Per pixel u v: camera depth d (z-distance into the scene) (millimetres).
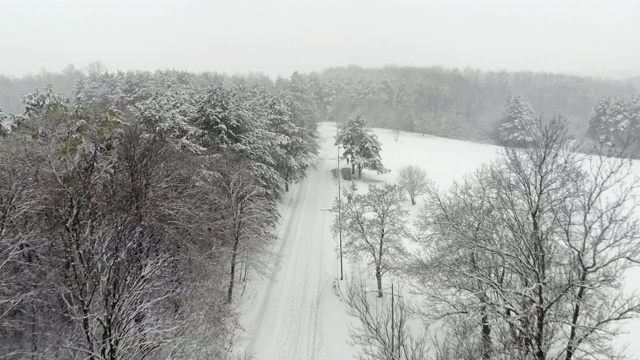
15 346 13102
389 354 8125
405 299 23141
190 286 15992
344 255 31141
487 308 10117
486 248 10211
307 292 26078
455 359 9125
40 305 13195
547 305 8789
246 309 22703
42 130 16547
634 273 24000
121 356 9750
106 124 18141
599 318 9023
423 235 24328
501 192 11320
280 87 83125
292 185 49188
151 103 21703
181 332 13477
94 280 9875
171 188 18234
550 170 9789
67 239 11258
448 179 54062
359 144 53375
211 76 92438
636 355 16141
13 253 12102
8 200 12641
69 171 13359
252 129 28906
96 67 103000
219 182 22844
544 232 9945
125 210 13039
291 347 20562
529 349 8844
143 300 11633
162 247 15055
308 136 54125
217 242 21625
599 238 8812
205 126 25109
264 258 28281
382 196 26594
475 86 123688
